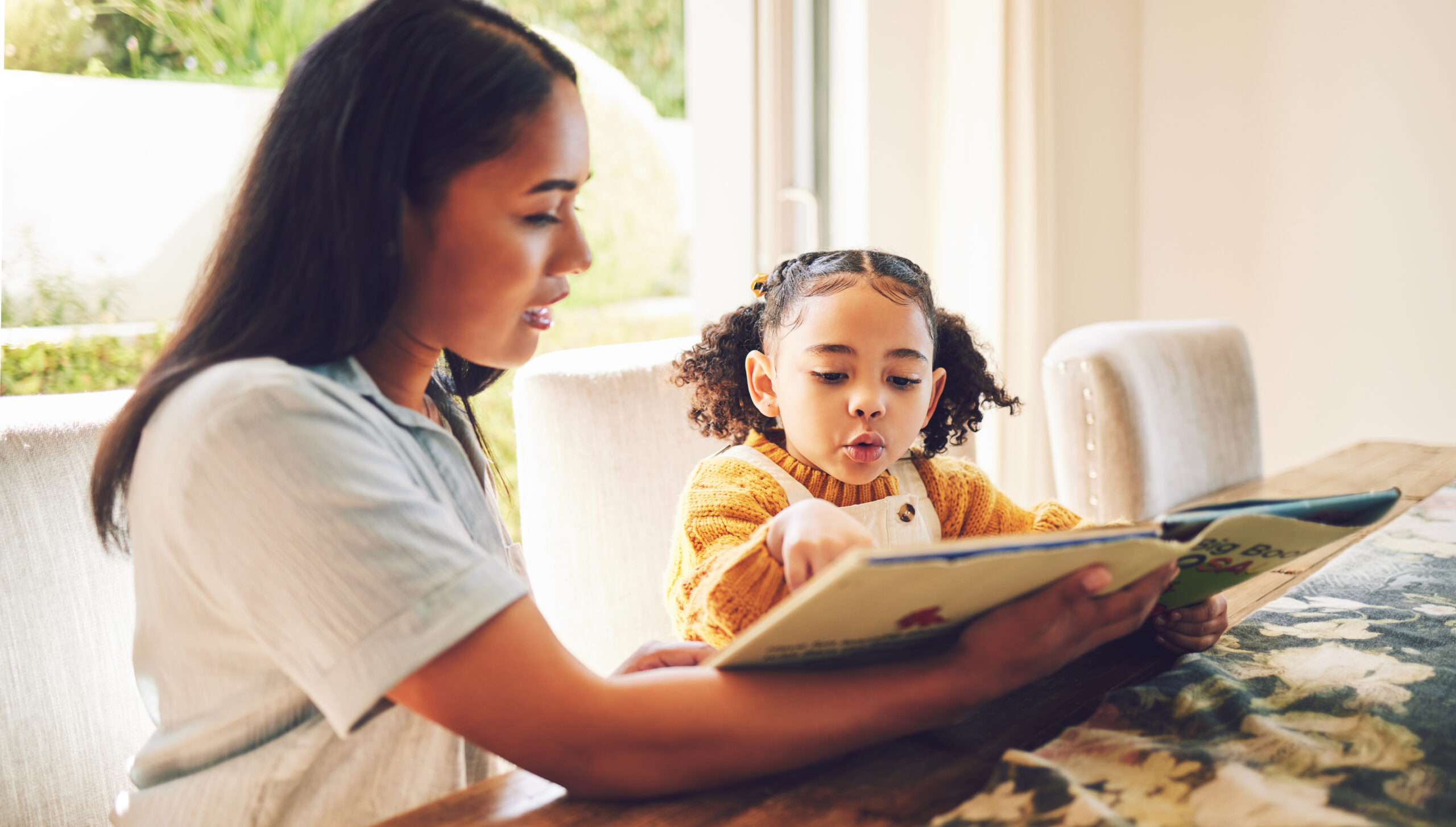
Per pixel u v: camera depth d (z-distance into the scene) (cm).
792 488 91
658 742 52
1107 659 75
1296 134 287
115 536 67
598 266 269
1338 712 64
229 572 53
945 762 59
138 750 85
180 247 203
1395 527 115
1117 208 312
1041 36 258
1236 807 51
